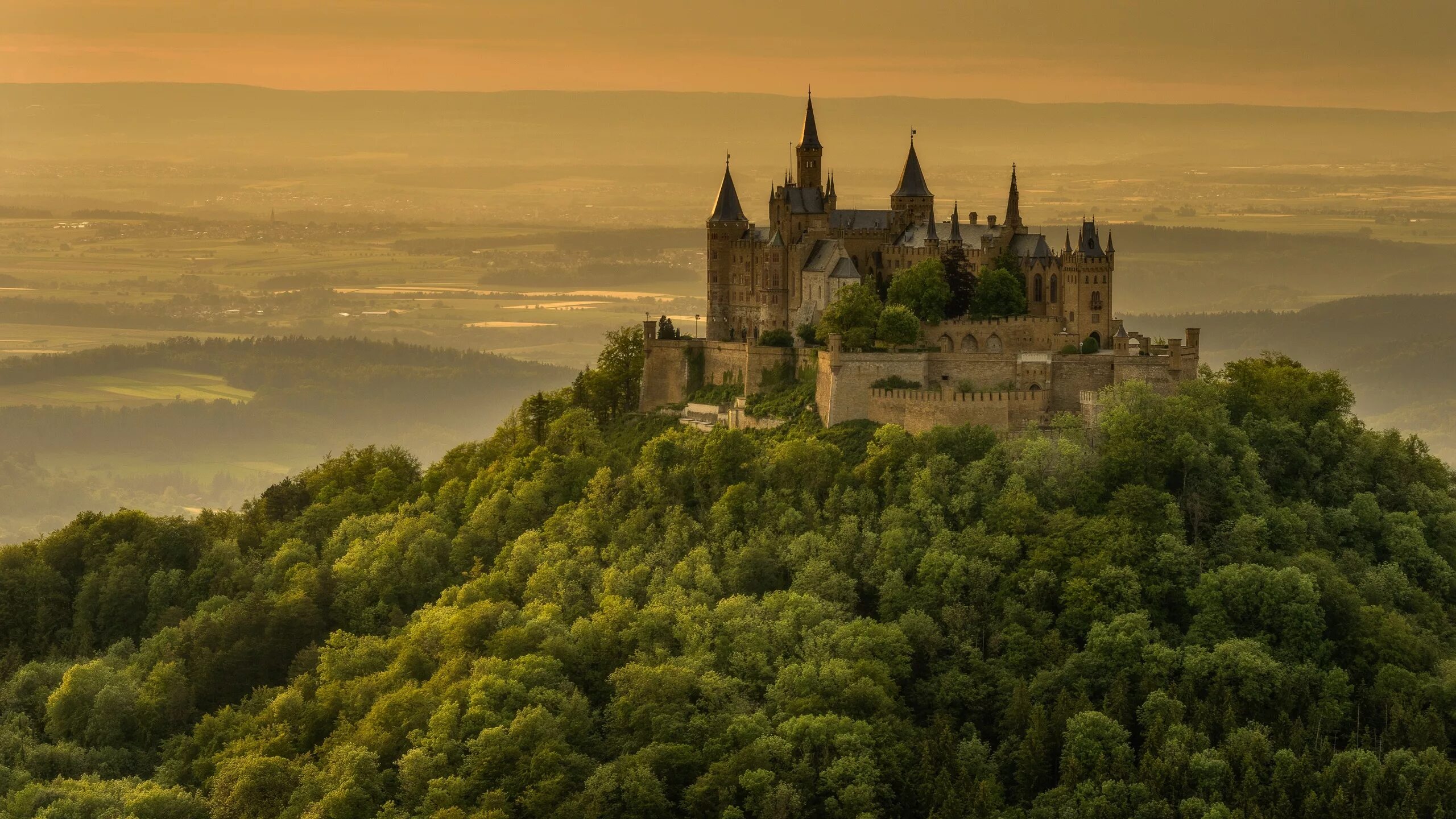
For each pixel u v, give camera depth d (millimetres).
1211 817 188125
